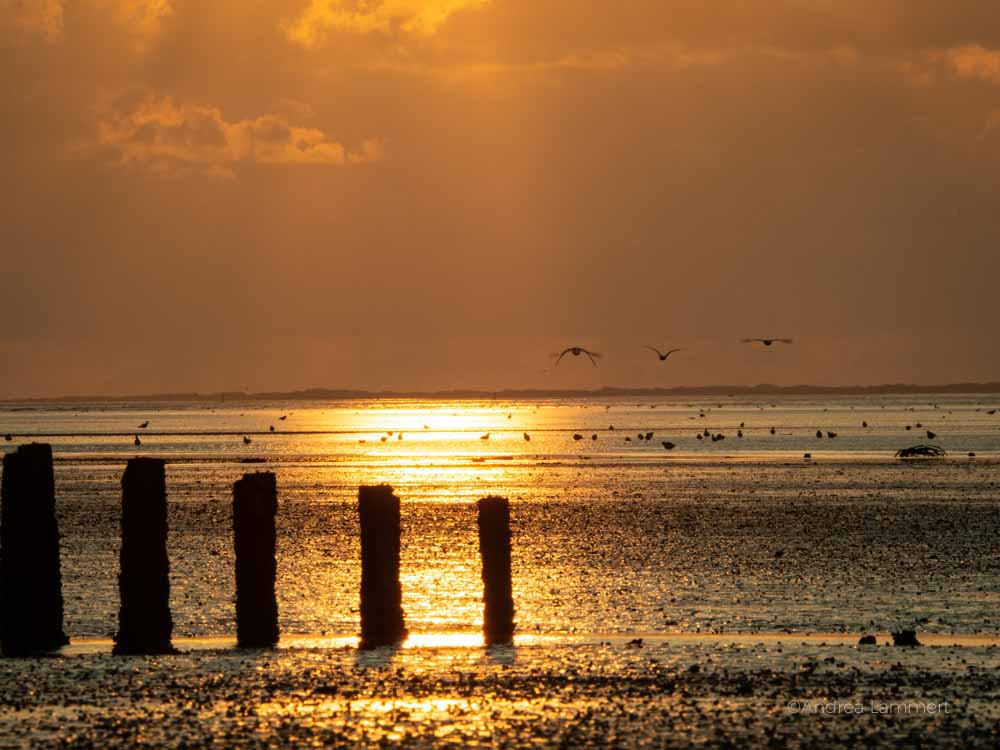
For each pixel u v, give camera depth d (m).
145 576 129.88
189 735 97.25
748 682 113.75
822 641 137.00
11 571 131.00
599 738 96.19
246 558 134.12
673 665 121.56
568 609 162.00
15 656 128.88
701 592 174.88
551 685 112.81
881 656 126.25
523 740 95.81
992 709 104.19
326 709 104.75
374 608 134.50
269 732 98.00
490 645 133.50
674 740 95.62
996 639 139.50
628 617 156.50
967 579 184.88
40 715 103.50
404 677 116.12
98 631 149.12
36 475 131.62
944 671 118.56
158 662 123.62
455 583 184.00
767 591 175.38
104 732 98.25
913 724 99.88
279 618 156.75
